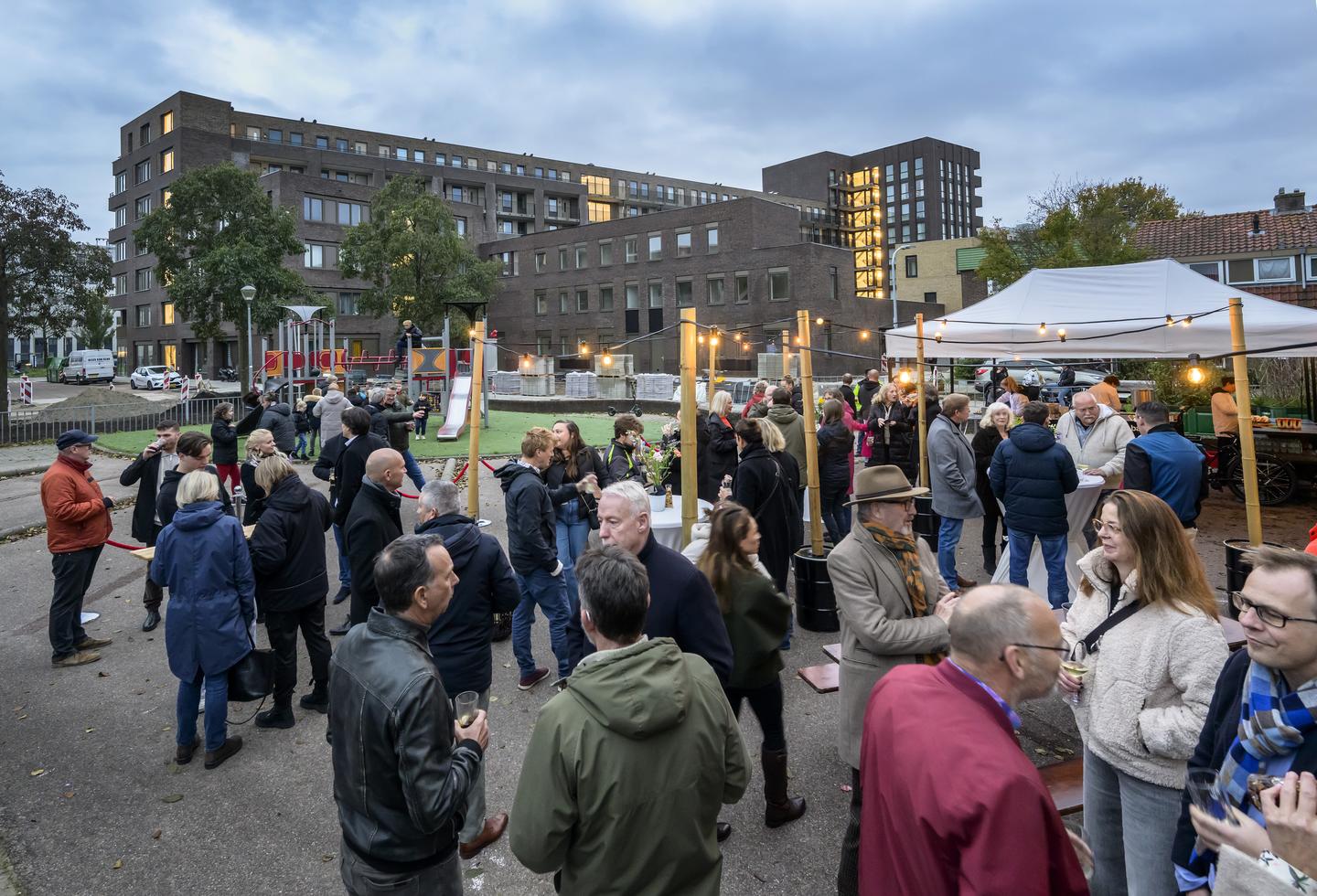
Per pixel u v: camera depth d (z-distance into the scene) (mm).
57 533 6141
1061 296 9977
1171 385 16266
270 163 66062
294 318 31656
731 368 46188
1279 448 11211
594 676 2078
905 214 111938
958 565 8570
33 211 30109
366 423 7352
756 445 5914
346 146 74000
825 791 4164
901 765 1673
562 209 83625
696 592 3127
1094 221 31844
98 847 3840
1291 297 25250
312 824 4035
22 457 18812
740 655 3592
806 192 115312
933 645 3229
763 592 3598
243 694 4660
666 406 29938
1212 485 12094
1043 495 6047
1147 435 5699
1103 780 2686
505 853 3791
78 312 32344
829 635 6406
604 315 56625
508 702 5355
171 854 3781
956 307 65062
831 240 115750
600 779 2012
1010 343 10414
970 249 64188
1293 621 1800
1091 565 2752
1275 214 28188
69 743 4910
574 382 34406
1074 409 7629
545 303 60375
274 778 4484
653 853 2045
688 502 5973
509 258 63562
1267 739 1854
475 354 7305
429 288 41469
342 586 7551
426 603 2561
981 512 7117
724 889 3379
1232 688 2062
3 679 5914
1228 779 1959
